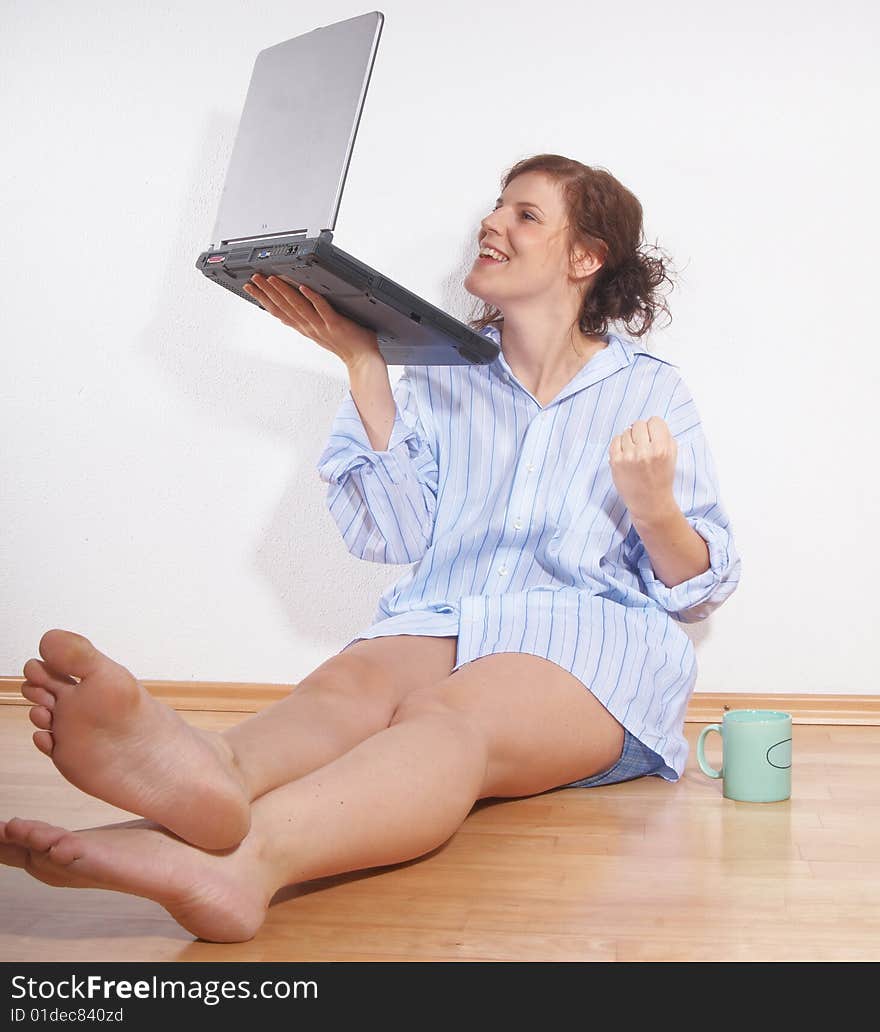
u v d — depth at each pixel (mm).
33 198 2100
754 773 1401
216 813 873
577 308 1615
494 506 1573
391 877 1120
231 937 917
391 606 1586
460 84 1968
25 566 2127
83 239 2090
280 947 936
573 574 1496
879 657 1909
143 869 855
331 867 989
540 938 954
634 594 1497
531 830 1284
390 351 1528
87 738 844
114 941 951
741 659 1938
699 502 1534
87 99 2078
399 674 1350
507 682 1279
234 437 2064
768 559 1926
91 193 2084
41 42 2086
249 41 2035
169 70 2057
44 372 2109
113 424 2096
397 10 1977
